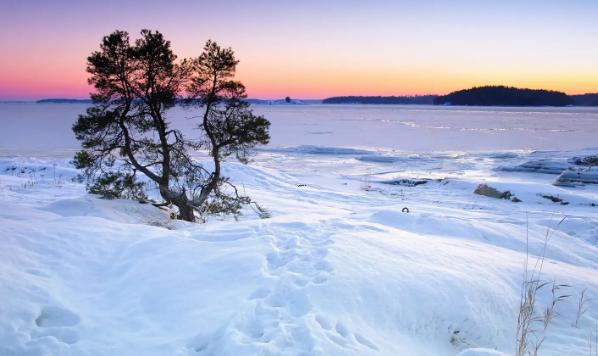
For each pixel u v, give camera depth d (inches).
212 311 181.0
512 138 2721.5
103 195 488.1
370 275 211.2
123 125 483.8
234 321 168.6
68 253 239.3
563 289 243.8
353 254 234.5
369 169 1403.8
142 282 209.9
